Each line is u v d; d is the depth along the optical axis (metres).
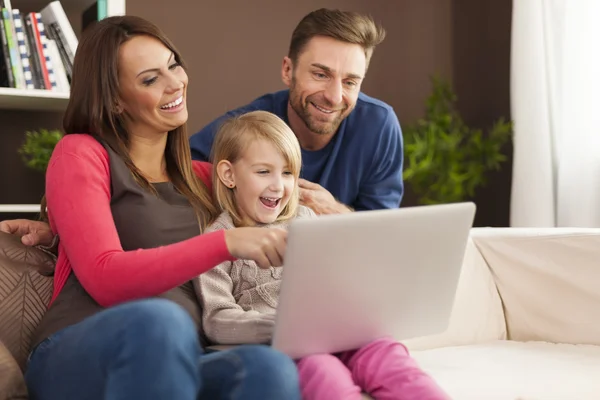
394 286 1.38
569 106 3.26
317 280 1.29
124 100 1.60
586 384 1.61
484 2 3.92
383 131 2.41
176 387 1.07
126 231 1.53
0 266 1.57
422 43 4.03
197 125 3.65
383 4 3.97
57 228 1.47
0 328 1.52
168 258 1.34
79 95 1.58
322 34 2.23
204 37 3.65
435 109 3.77
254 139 1.72
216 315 1.51
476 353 1.86
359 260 1.31
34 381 1.33
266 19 3.75
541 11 3.38
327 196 2.03
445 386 1.57
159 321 1.09
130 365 1.07
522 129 3.42
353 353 1.47
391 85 3.99
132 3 3.51
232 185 1.74
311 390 1.34
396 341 1.44
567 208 3.28
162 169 1.71
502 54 3.84
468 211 1.41
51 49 2.92
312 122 2.29
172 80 1.61
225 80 3.69
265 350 1.18
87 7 3.13
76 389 1.20
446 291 1.47
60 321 1.44
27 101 2.99
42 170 3.09
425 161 3.55
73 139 1.53
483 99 3.95
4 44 2.85
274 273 1.63
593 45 3.18
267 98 2.48
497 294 2.10
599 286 1.94
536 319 2.06
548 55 3.39
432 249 1.40
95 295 1.38
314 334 1.35
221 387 1.20
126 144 1.63
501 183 3.89
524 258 2.04
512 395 1.54
